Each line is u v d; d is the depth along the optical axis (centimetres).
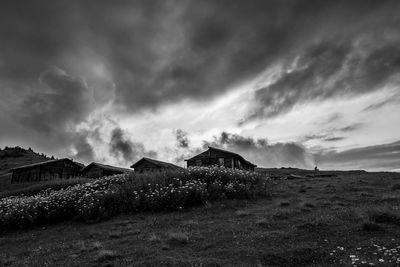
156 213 1550
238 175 2134
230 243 958
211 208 1552
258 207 1543
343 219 1120
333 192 1936
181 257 853
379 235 905
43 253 1051
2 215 1603
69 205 1703
